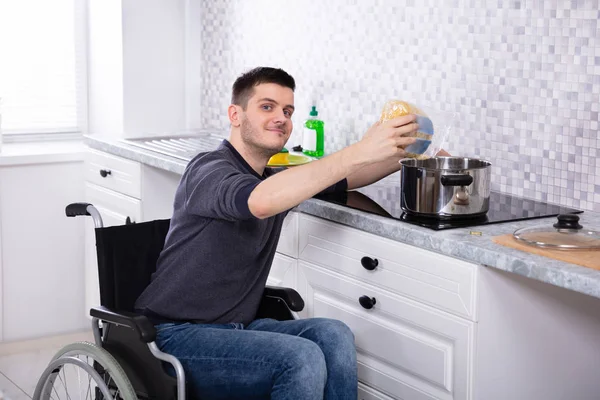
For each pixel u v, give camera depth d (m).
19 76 4.50
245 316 2.55
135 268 2.63
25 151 4.21
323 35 3.69
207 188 2.35
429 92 3.20
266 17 4.02
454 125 3.12
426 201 2.49
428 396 2.46
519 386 2.35
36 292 4.22
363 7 3.46
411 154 2.50
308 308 2.86
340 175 2.32
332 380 2.36
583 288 1.97
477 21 2.98
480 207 2.51
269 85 2.48
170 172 3.75
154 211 3.74
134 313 2.33
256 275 2.55
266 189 2.25
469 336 2.27
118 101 4.35
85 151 4.16
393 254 2.48
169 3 4.37
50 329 4.29
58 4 4.55
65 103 4.63
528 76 2.82
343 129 3.63
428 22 3.17
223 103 4.36
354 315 2.67
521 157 2.88
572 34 2.67
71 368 3.81
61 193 4.21
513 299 2.29
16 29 4.47
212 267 2.46
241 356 2.28
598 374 2.47
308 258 2.82
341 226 2.66
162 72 4.40
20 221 4.14
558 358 2.39
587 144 2.66
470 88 3.04
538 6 2.76
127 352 2.44
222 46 4.34
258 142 2.50
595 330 2.44
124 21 4.25
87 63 4.64
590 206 2.68
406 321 2.48
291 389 2.20
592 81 2.63
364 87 3.50
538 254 2.14
